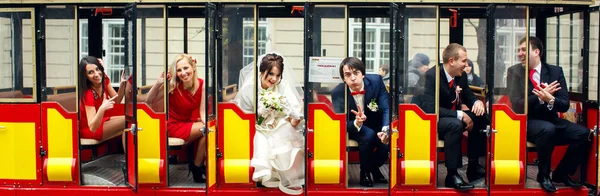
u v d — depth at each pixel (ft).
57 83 19.52
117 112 22.34
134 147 18.15
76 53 19.36
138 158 19.15
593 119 19.53
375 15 22.17
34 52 19.47
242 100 19.11
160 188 19.24
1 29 19.63
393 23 17.80
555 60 21.72
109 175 20.85
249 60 19.07
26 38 19.52
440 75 19.72
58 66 19.48
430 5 18.72
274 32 22.44
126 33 18.56
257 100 19.22
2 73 19.70
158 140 19.17
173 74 19.85
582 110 20.03
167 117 19.24
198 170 19.93
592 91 19.60
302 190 19.16
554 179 20.02
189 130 19.71
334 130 18.83
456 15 22.54
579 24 20.16
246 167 19.03
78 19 19.34
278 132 19.21
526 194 19.11
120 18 23.81
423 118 18.85
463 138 22.33
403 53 18.72
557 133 19.71
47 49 19.47
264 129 19.25
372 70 22.29
